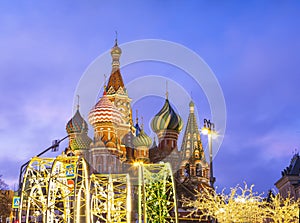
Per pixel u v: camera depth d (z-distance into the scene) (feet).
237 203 136.87
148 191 214.69
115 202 212.64
